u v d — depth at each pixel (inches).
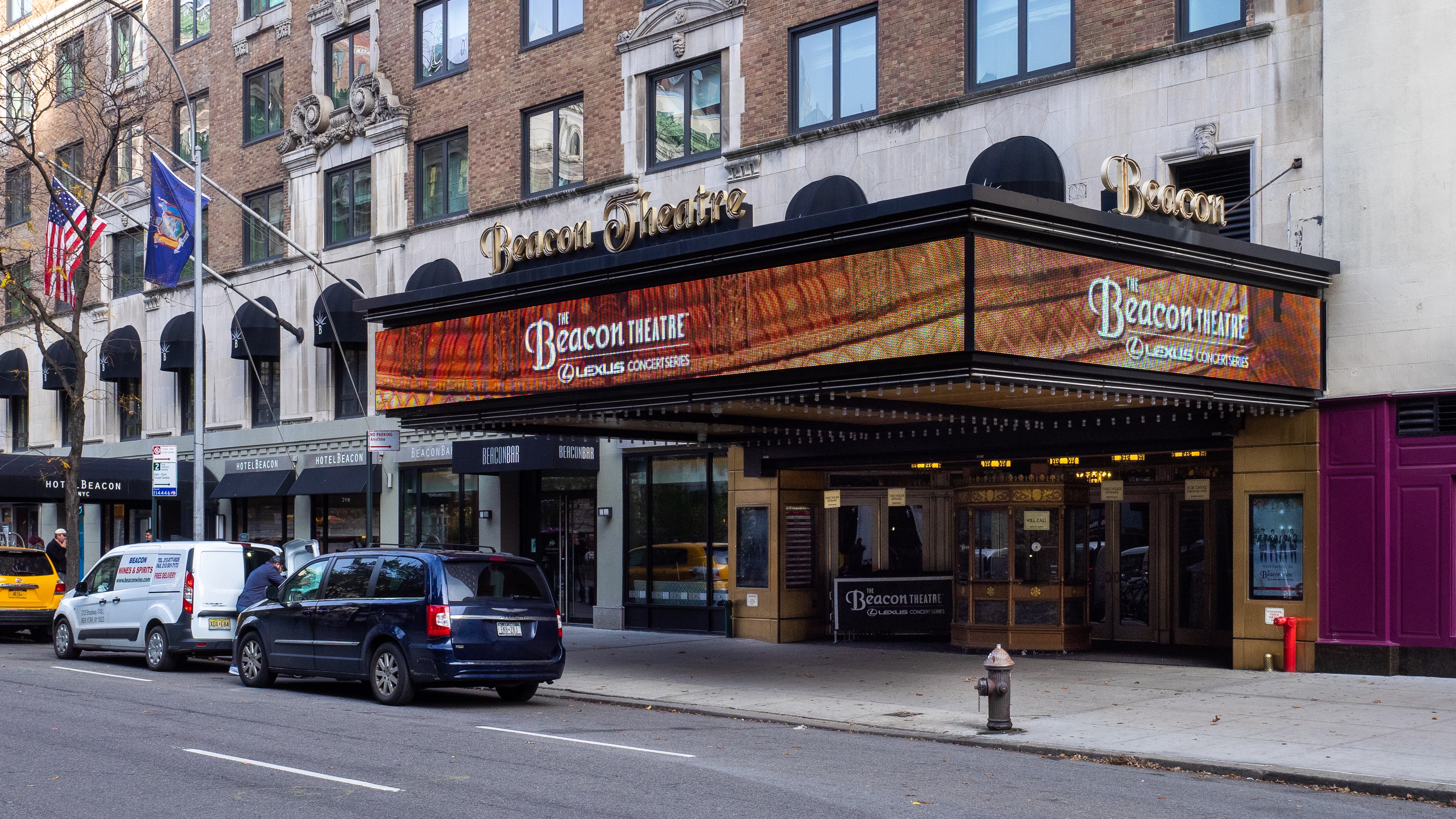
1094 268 528.1
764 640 860.0
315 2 1205.7
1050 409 660.1
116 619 779.4
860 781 398.0
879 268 517.0
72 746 454.6
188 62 1349.7
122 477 1264.8
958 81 768.9
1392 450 621.3
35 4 1525.6
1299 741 466.9
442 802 358.0
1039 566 766.5
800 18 849.5
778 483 858.8
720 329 581.3
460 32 1079.6
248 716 539.8
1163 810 362.0
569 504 1027.3
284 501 1237.1
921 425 756.6
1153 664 698.8
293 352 1208.2
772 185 856.3
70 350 1460.4
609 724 533.0
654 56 932.0
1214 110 674.2
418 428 766.5
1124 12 706.8
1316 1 646.5
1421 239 615.8
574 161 989.8
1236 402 602.2
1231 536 759.7
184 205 1011.3
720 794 372.8
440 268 1043.3
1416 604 614.5
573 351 651.5
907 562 880.3
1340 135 637.9
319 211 1186.6
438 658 569.3
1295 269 619.2
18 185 1551.4
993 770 425.7
